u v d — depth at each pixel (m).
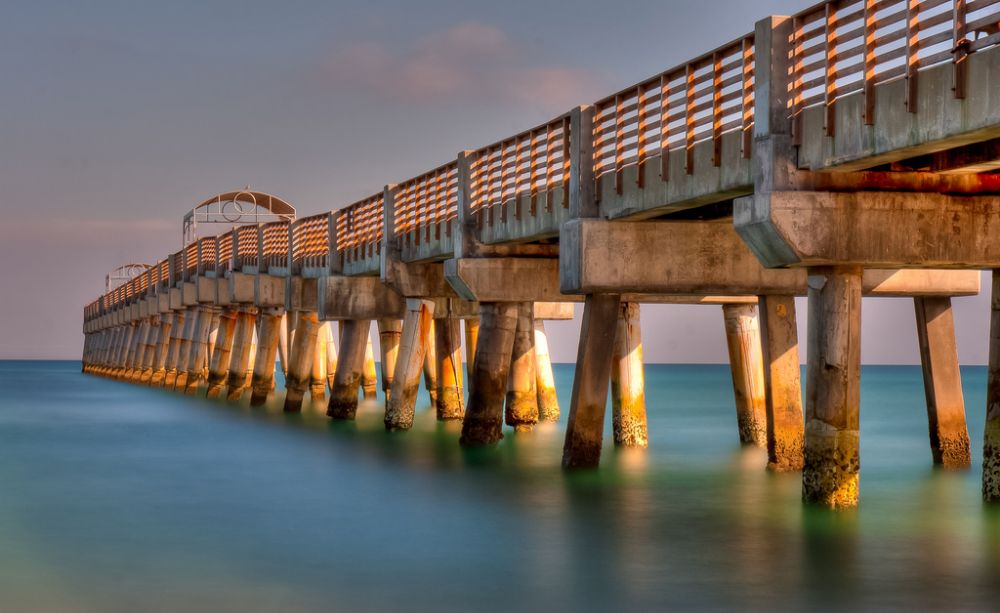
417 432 36.31
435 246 31.58
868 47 16.31
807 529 19.17
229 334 59.59
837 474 19.06
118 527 20.70
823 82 17.39
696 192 20.22
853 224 17.98
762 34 18.09
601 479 25.06
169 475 27.73
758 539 18.59
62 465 30.17
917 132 15.48
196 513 22.08
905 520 19.94
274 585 16.28
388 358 45.19
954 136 14.84
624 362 31.33
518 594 15.62
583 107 23.59
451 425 38.78
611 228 23.14
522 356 35.16
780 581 16.05
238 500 23.61
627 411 31.30
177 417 47.03
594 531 19.58
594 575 16.56
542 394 42.19
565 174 24.48
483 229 28.84
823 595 15.36
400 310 40.12
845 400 18.78
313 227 43.22
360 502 22.98
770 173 17.92
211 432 39.25
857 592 15.48
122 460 31.14
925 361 26.83
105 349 120.44
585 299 24.45
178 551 18.56
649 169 21.70
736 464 27.48
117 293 103.38
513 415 35.19
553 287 29.48
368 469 27.77
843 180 17.97
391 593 15.77
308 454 31.30
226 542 19.22
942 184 18.23
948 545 17.98
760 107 18.16
